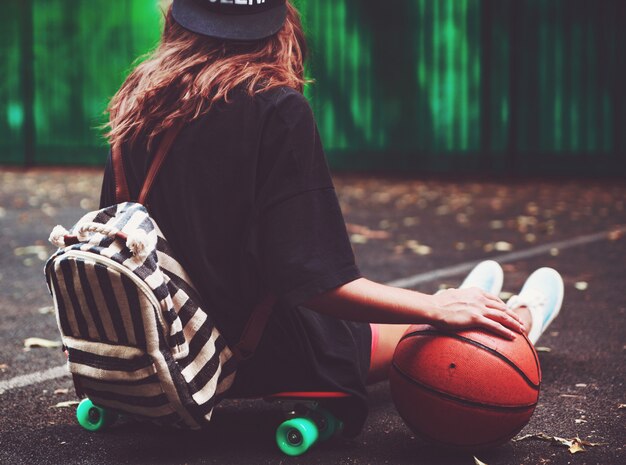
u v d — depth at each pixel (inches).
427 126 574.6
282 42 97.7
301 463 100.3
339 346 101.1
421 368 97.7
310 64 115.3
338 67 581.0
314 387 99.0
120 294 88.4
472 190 486.9
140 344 90.0
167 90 95.9
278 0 97.2
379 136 582.2
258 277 95.6
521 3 552.4
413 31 568.7
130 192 98.6
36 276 232.4
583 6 543.5
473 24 559.5
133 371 90.9
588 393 127.9
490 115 562.9
